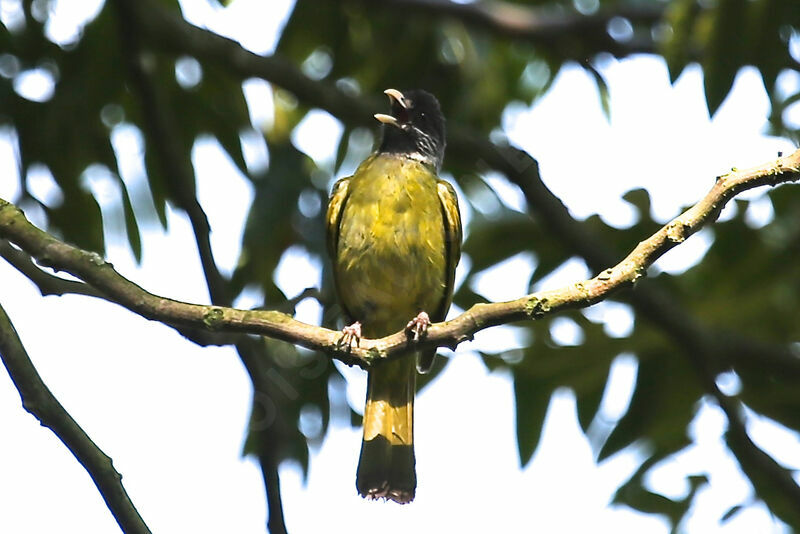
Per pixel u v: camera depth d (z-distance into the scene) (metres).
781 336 12.90
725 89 10.47
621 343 12.66
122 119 12.31
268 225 11.87
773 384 12.52
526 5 14.66
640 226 12.70
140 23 10.71
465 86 13.70
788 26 10.26
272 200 11.91
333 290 11.00
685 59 10.61
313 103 12.14
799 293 12.85
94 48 12.16
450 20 13.41
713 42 10.38
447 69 13.73
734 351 11.98
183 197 10.46
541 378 12.68
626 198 12.70
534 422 12.61
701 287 13.02
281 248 12.00
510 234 13.05
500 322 6.62
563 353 12.70
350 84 13.77
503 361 12.69
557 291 6.59
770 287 12.88
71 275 6.60
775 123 11.98
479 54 13.58
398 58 13.71
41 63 12.20
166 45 11.84
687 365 12.60
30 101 12.09
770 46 10.36
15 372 6.40
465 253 13.06
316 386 12.38
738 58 10.40
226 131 12.82
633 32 13.87
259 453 10.09
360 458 9.34
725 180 6.47
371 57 13.73
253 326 6.64
